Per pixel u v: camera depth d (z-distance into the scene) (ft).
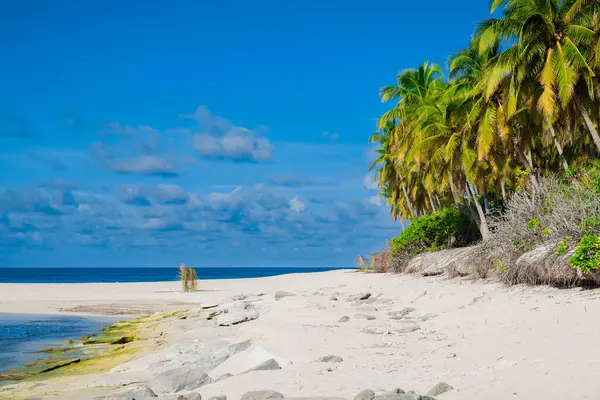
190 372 29.78
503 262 55.36
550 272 45.75
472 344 30.63
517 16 76.59
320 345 34.73
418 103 122.21
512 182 116.06
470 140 100.32
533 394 19.69
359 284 90.17
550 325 31.89
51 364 39.29
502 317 37.83
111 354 43.50
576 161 119.03
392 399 19.56
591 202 48.32
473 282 62.39
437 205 168.04
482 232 99.35
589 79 71.51
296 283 121.19
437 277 78.43
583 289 42.22
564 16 72.43
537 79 79.05
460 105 98.78
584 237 41.68
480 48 82.12
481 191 108.37
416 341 33.81
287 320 50.42
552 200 54.65
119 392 27.48
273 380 25.67
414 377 24.44
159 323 62.80
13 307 87.20
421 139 114.01
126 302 95.14
